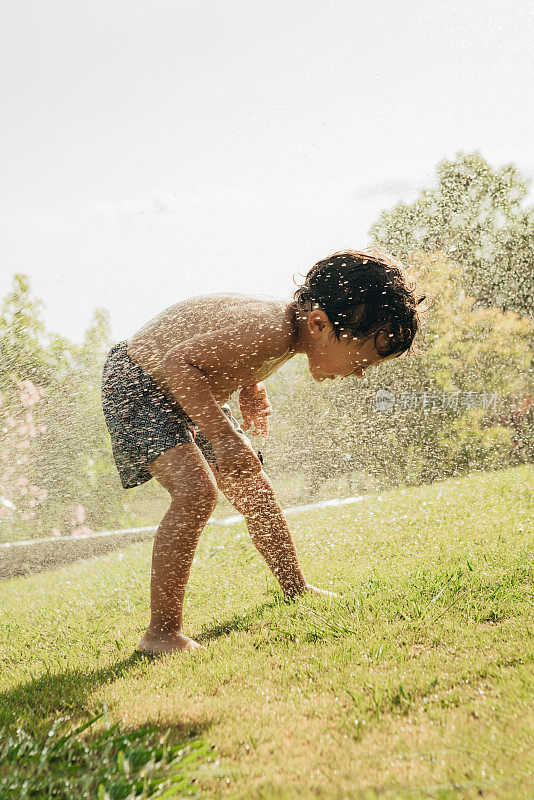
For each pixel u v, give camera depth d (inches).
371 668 56.2
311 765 39.4
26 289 99.6
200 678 59.4
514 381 227.1
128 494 129.6
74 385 103.8
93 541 132.5
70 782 37.6
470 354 220.7
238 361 73.5
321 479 155.7
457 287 211.6
